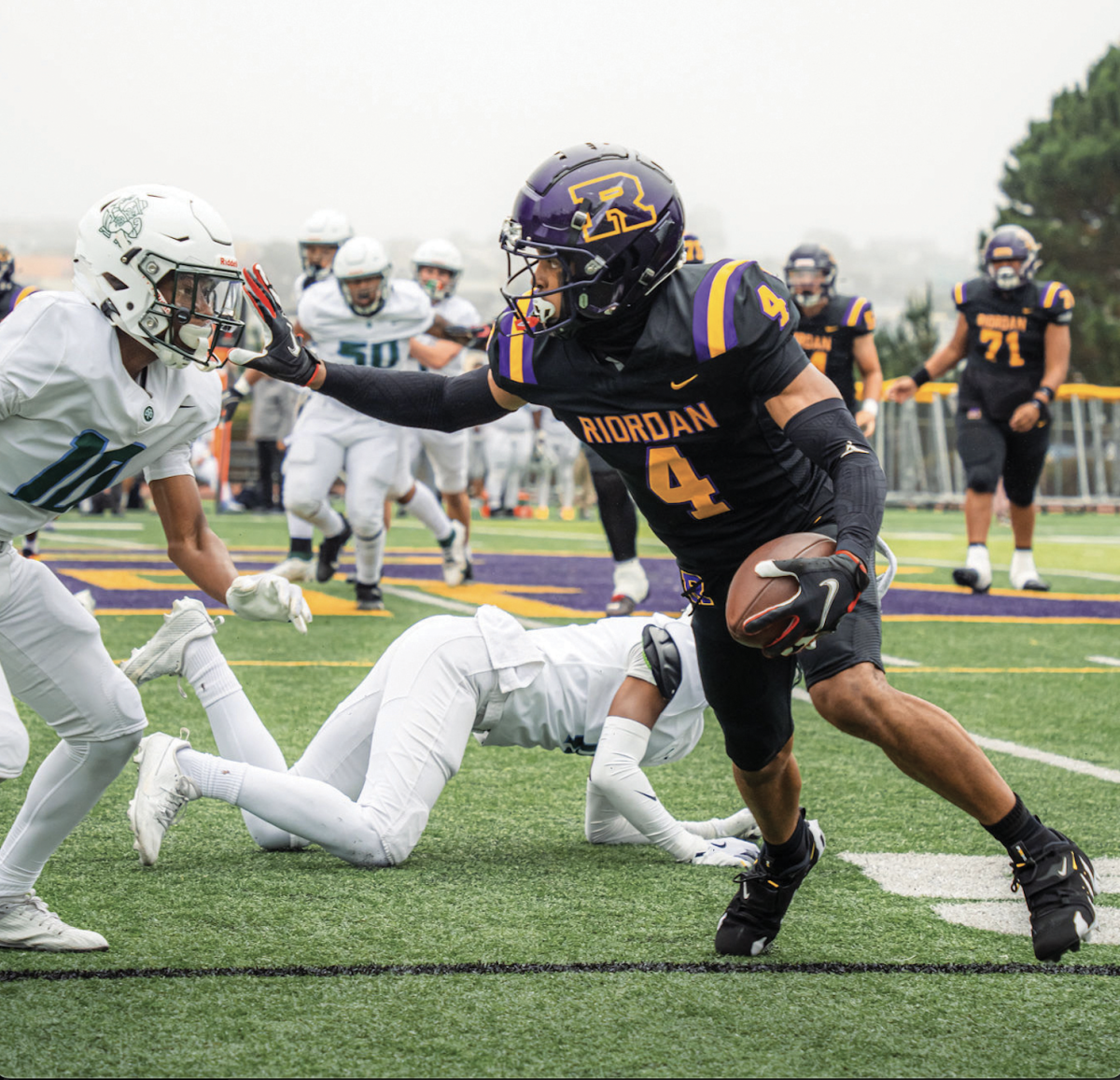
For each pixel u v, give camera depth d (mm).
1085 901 9273
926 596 34375
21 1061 7828
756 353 8734
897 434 87250
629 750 12102
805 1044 8328
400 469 31641
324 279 31078
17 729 9039
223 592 10359
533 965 9586
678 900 11203
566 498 68812
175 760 11000
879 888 11602
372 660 22562
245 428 77625
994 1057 8195
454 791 14750
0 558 9391
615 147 9117
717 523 9461
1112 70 129250
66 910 10570
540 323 9250
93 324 8945
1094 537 60781
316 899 10961
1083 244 121438
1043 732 18250
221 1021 8477
